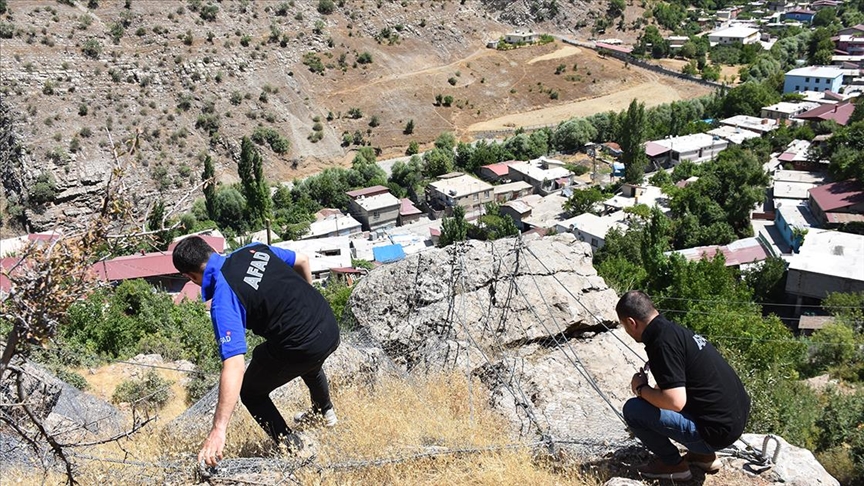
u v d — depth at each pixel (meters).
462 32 101.06
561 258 9.07
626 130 64.62
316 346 4.74
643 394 4.60
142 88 75.25
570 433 5.81
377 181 66.12
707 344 4.54
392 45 94.31
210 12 85.88
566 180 65.88
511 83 91.62
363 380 6.87
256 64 83.38
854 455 15.30
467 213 62.78
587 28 110.31
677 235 46.50
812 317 32.44
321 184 63.97
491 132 81.25
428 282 8.56
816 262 35.62
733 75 94.56
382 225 60.66
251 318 4.59
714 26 118.31
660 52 99.62
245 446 5.67
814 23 120.19
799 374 23.33
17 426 4.42
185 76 78.06
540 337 8.06
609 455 5.20
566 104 88.12
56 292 3.89
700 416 4.48
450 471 4.97
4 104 67.19
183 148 71.75
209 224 55.56
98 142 67.56
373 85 87.25
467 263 8.71
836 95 79.50
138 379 14.10
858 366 23.77
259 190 58.41
